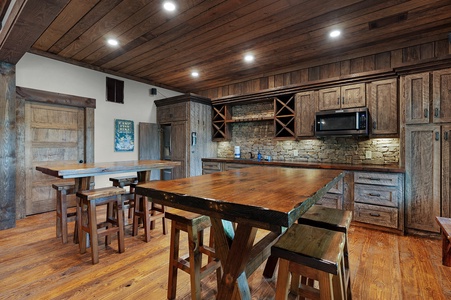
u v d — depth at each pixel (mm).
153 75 5012
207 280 2072
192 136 5078
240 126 5391
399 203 3031
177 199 1101
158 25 2928
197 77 5156
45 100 3836
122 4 2498
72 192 2850
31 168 3826
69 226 3342
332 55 3908
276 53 3824
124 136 4949
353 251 2590
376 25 2920
